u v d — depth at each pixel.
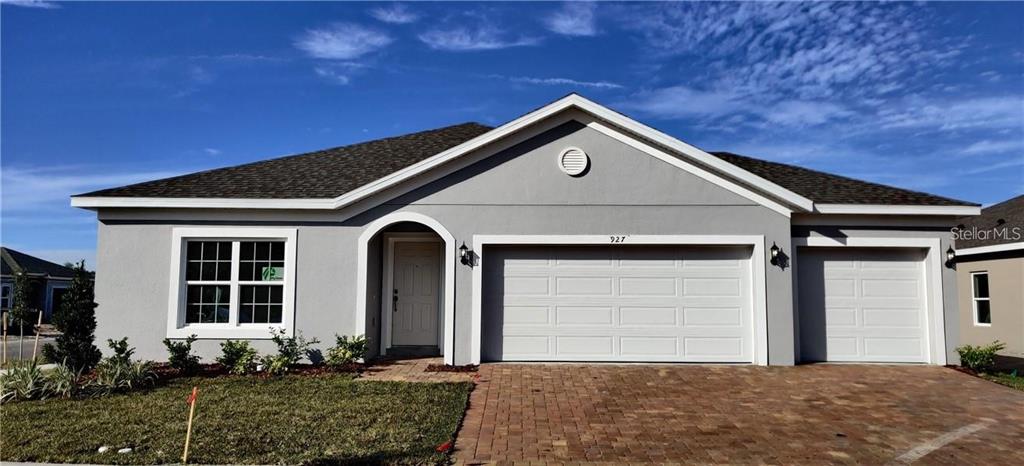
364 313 11.44
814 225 11.85
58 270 37.22
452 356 11.16
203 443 6.26
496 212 11.46
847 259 12.00
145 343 11.34
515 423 7.30
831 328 11.83
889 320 11.84
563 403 8.31
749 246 11.51
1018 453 6.34
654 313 11.47
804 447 6.48
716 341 11.41
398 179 11.34
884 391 9.18
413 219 11.49
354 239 11.58
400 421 7.16
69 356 9.48
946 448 6.49
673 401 8.46
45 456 5.86
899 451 6.38
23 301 29.14
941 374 10.59
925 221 11.88
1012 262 15.37
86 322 9.81
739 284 11.52
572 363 11.33
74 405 7.89
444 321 11.84
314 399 8.23
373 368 10.84
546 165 11.52
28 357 15.52
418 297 13.35
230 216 11.60
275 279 11.69
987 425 7.40
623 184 11.46
